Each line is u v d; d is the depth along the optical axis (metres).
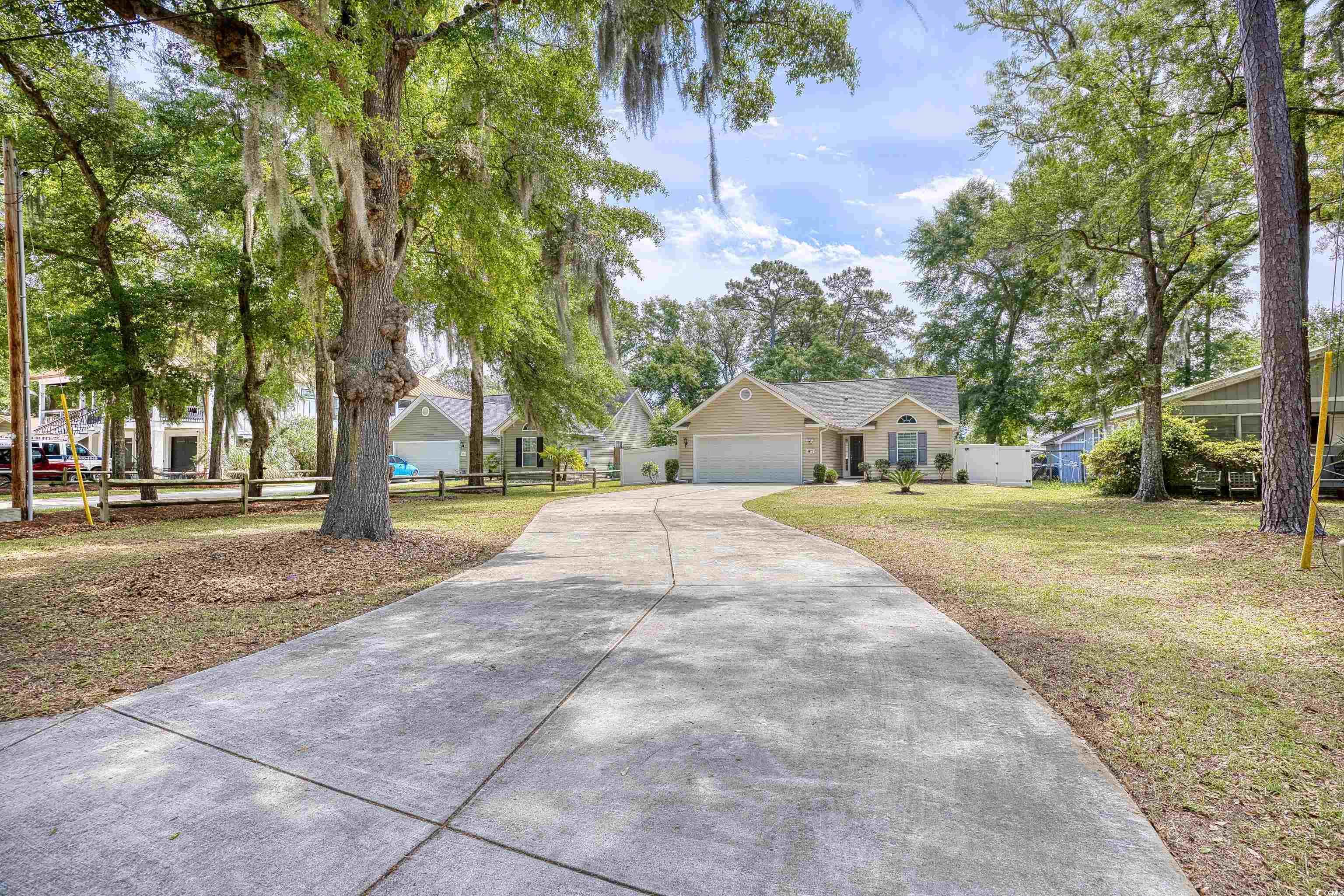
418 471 31.14
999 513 12.79
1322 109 10.88
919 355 39.22
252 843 2.00
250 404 15.54
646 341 44.22
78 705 3.13
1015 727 2.84
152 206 13.91
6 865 1.88
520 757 2.56
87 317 12.88
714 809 2.17
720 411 26.94
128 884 1.80
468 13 8.38
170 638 4.28
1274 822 2.15
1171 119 12.19
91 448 31.58
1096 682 3.45
